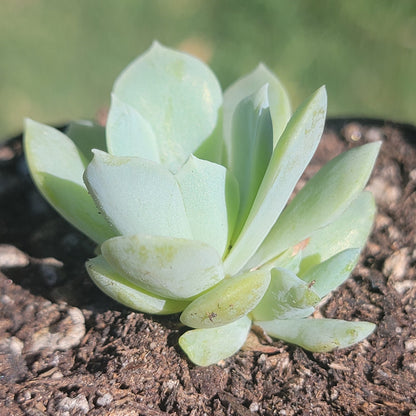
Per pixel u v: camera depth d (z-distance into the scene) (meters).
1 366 0.22
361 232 0.23
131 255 0.20
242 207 0.22
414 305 0.24
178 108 0.23
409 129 0.28
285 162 0.21
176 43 0.40
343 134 0.28
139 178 0.20
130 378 0.22
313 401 0.22
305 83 0.37
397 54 0.38
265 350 0.23
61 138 0.23
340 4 0.41
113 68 0.40
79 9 0.44
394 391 0.22
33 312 0.24
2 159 0.29
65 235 0.26
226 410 0.21
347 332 0.21
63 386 0.22
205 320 0.21
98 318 0.24
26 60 0.40
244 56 0.39
